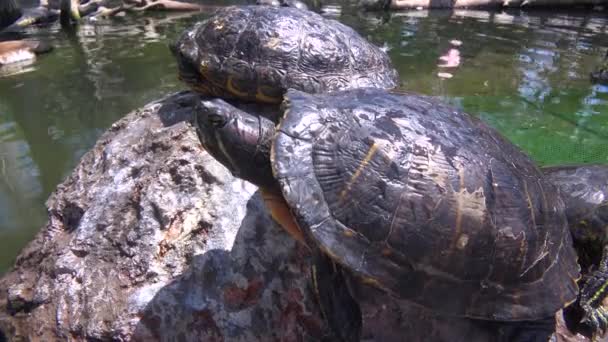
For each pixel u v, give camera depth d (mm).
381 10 1681
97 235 450
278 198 363
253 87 539
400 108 358
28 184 694
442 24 1507
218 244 412
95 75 1074
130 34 1380
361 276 318
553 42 1333
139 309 393
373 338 378
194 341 382
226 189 442
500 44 1313
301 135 338
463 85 1024
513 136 807
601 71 1063
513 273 332
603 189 460
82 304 413
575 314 442
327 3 1781
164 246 422
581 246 471
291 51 537
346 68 543
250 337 382
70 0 1458
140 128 531
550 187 373
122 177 482
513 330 363
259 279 396
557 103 943
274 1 1167
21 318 438
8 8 1431
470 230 324
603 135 812
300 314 386
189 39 583
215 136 348
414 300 322
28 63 1154
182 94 595
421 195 324
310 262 398
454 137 347
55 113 897
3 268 542
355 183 326
